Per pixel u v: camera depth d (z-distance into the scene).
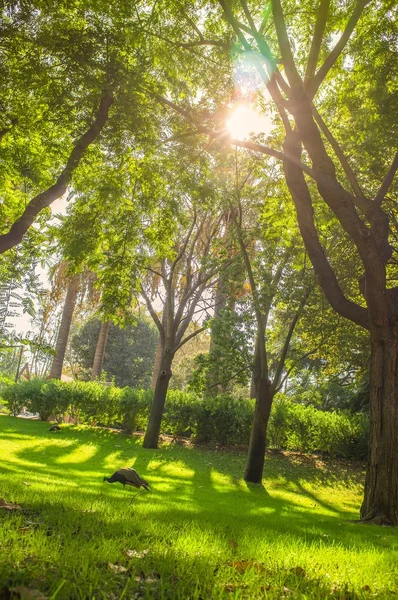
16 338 19.20
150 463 22.38
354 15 13.09
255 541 5.03
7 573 2.88
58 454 21.91
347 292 22.52
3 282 20.72
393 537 8.98
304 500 19.41
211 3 14.88
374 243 13.36
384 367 13.33
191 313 27.02
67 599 2.71
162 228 18.95
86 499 7.31
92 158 17.38
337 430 28.22
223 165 17.02
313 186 20.08
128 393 30.66
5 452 20.64
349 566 4.45
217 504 13.12
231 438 28.84
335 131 18.84
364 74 15.99
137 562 3.49
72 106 14.12
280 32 12.52
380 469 12.96
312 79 13.43
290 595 3.14
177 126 16.80
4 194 20.38
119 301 19.34
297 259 20.61
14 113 15.46
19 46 13.89
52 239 19.89
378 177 18.97
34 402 31.47
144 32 14.45
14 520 4.47
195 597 2.92
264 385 21.92
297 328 24.53
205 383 22.83
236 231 21.36
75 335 63.25
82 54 13.48
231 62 15.06
